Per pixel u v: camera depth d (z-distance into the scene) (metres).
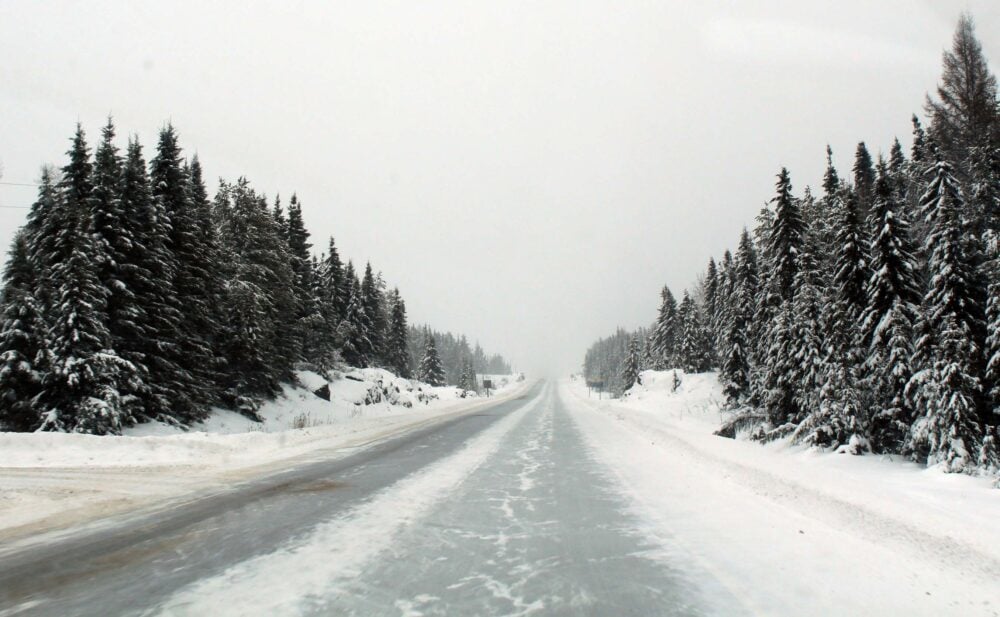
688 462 11.41
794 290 22.30
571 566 5.11
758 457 11.00
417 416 31.09
